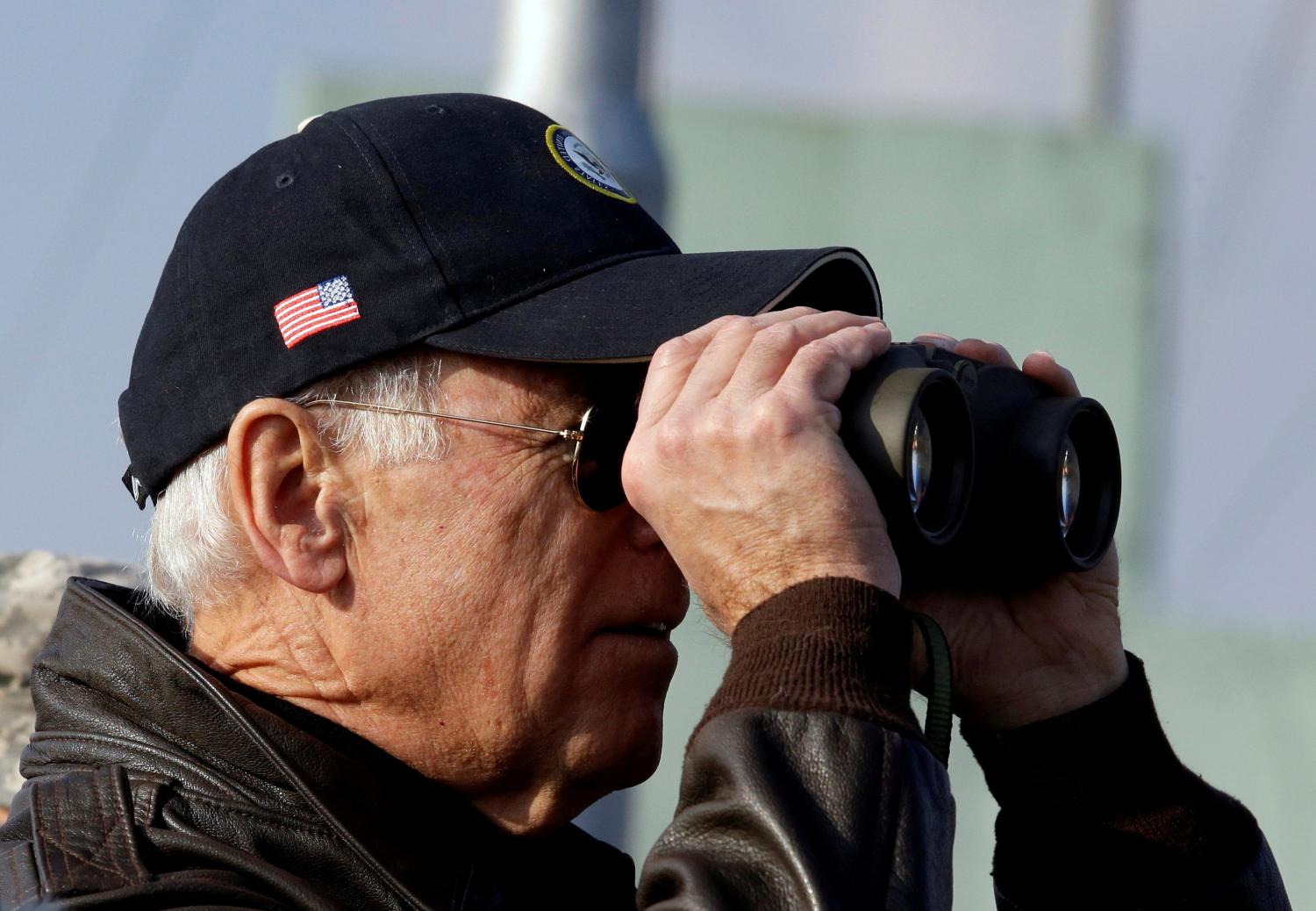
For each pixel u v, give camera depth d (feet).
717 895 16.69
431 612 21.71
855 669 18.02
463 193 22.29
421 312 21.68
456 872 21.43
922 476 20.76
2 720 32.01
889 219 80.84
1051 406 23.25
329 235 21.93
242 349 22.00
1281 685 79.20
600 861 24.75
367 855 20.52
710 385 19.92
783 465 19.17
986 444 22.77
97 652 21.53
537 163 23.12
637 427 20.13
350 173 22.13
